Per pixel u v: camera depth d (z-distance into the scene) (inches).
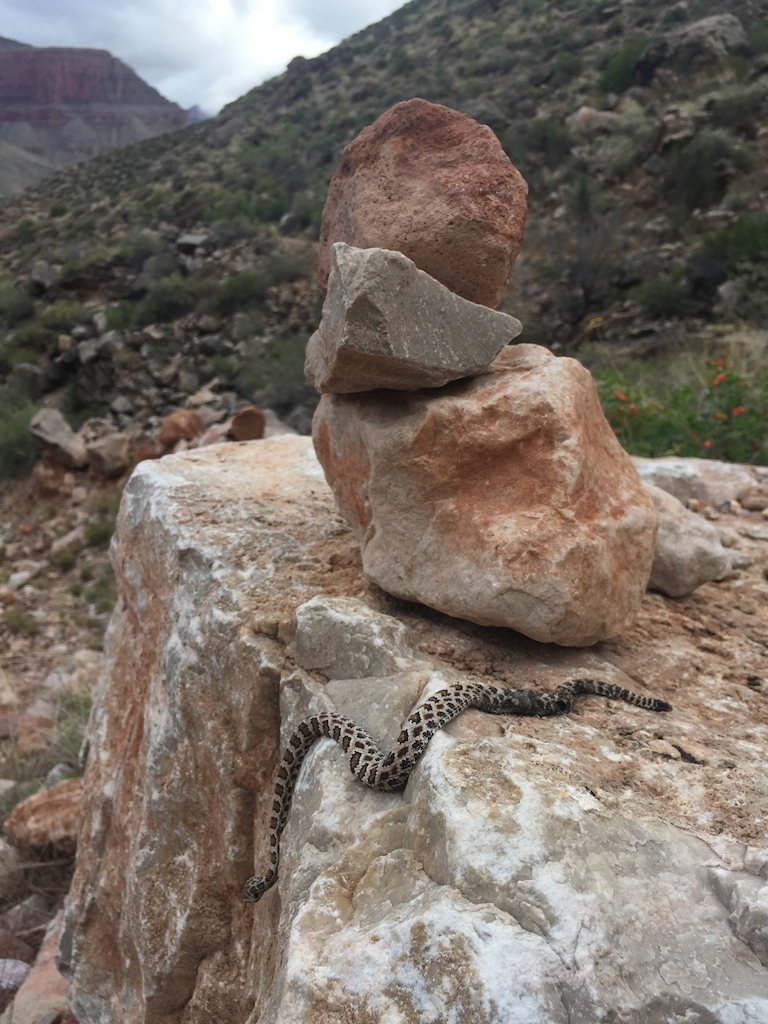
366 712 17.1
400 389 20.4
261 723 19.6
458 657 19.6
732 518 37.5
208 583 22.5
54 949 33.9
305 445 35.6
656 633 23.7
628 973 11.1
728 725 18.6
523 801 13.5
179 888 21.5
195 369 157.5
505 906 11.9
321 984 11.8
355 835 14.8
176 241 216.5
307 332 158.9
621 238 141.0
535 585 18.3
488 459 19.5
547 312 134.2
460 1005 10.9
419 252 20.2
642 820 13.7
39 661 76.7
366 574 21.3
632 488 21.4
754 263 108.9
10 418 144.4
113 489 119.0
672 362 83.7
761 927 11.6
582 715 18.0
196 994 20.6
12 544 112.2
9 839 40.7
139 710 25.6
